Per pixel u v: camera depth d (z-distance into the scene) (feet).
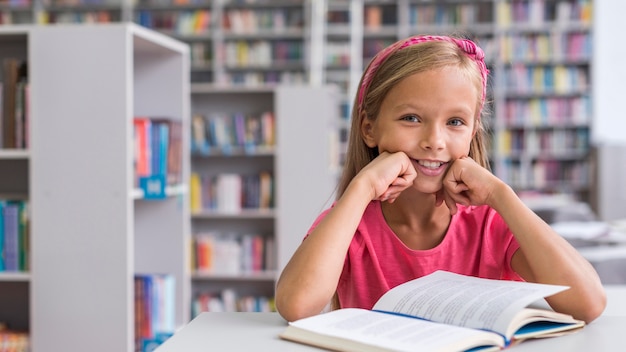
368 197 3.99
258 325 3.57
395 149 4.09
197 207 17.06
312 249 3.79
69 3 29.50
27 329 10.62
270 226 17.42
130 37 9.78
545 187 29.89
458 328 3.11
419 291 3.65
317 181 15.94
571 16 29.25
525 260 4.05
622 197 28.48
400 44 4.19
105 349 9.69
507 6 29.45
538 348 3.11
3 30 9.87
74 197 9.73
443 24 29.78
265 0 29.45
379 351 2.93
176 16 29.76
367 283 4.35
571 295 3.61
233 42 29.91
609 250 9.71
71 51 9.77
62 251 9.75
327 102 15.92
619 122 29.07
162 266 11.67
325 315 3.46
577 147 29.73
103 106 9.71
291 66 29.78
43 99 9.82
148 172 10.38
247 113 17.62
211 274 16.83
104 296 9.68
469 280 3.77
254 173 17.44
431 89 3.94
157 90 11.73
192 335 3.37
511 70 29.50
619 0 28.89
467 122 4.07
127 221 9.65
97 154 9.71
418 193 4.26
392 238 4.33
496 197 3.95
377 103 4.16
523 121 29.68
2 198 10.52
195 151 16.78
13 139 9.96
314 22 29.71
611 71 29.09
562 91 29.35
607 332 3.41
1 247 9.99
